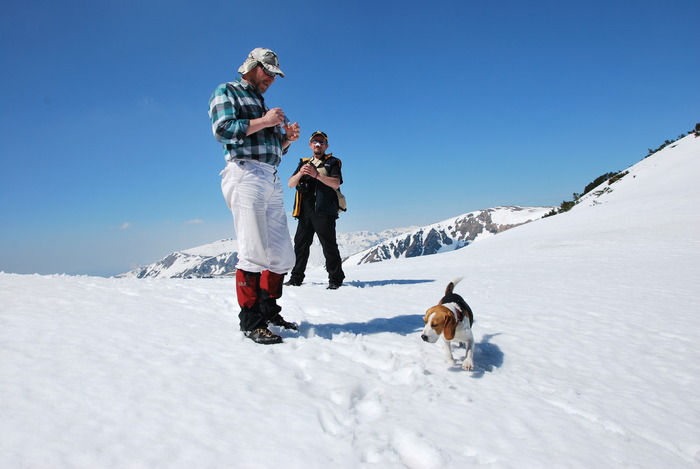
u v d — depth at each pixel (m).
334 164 6.79
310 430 2.12
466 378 3.00
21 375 2.52
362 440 2.07
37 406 2.17
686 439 2.26
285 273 3.95
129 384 2.50
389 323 4.39
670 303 5.42
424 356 3.40
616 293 6.18
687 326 4.34
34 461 1.73
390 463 1.89
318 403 2.42
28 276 7.01
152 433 2.00
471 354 3.20
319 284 7.59
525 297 6.02
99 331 3.55
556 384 2.94
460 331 3.18
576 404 2.62
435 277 8.80
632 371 3.20
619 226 19.64
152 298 5.31
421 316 4.73
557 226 25.44
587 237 17.20
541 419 2.39
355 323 4.39
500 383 2.94
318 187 6.75
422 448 2.02
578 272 8.66
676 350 3.66
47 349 3.01
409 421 2.30
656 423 2.42
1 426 1.96
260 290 3.77
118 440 1.93
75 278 7.07
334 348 3.48
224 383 2.60
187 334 3.65
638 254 11.51
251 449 1.92
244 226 3.56
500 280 7.89
